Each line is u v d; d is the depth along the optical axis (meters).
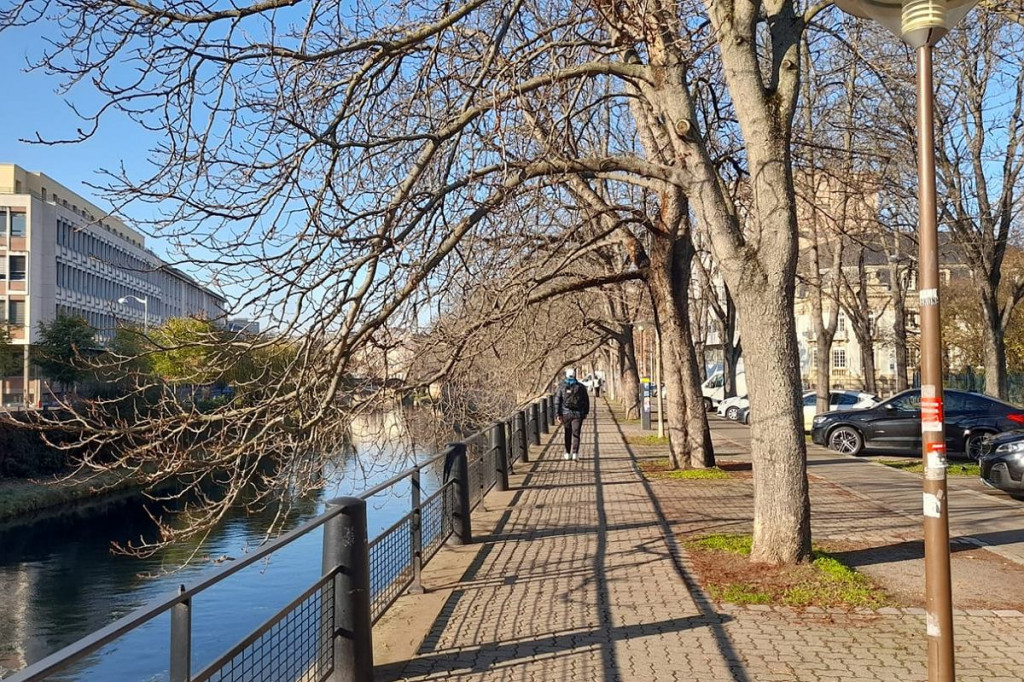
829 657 6.18
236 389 9.84
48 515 27.31
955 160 21.52
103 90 7.87
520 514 13.05
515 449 20.34
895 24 4.74
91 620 16.47
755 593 7.75
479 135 9.67
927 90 4.61
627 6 9.38
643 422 33.44
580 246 14.21
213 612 7.93
